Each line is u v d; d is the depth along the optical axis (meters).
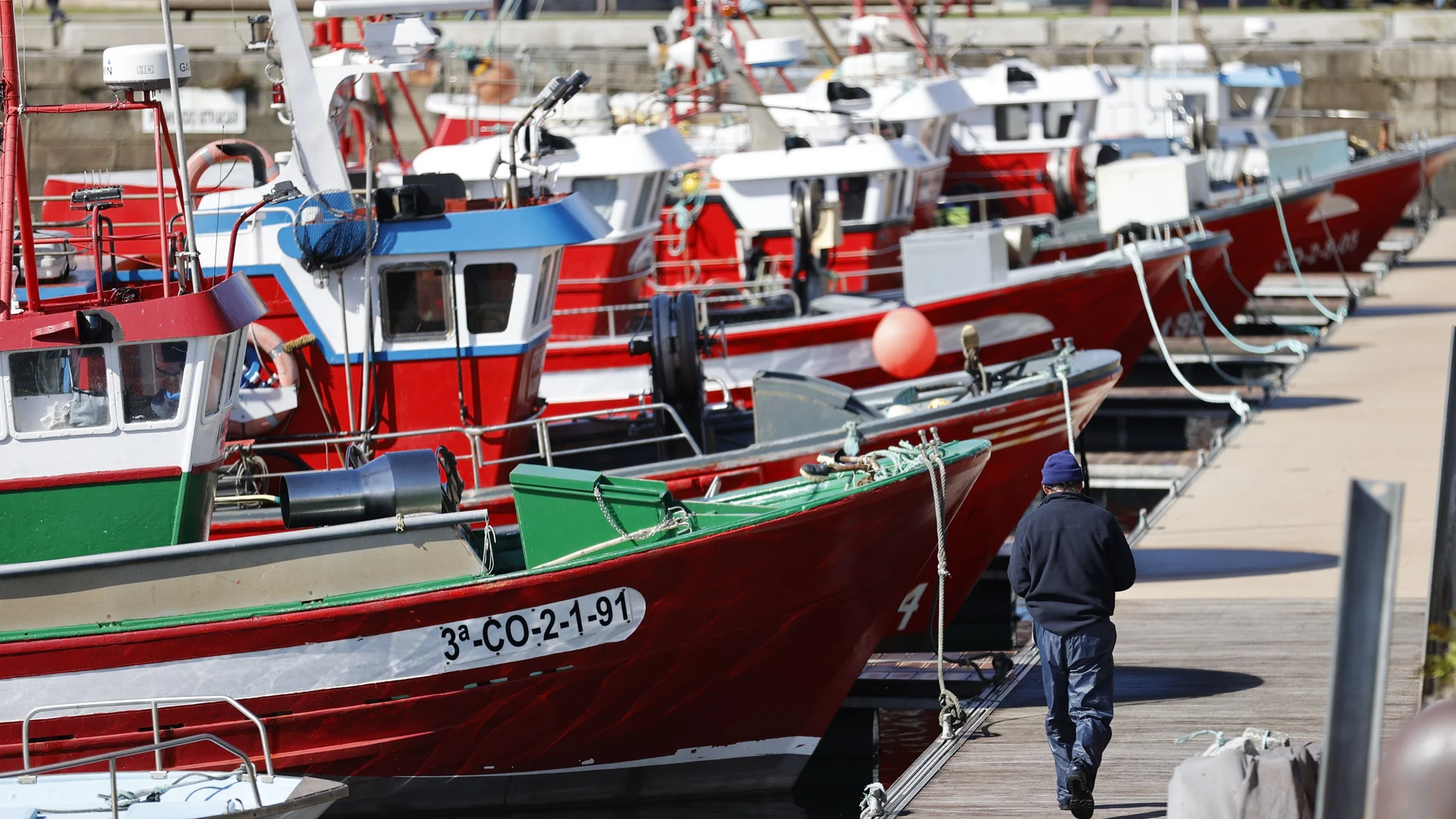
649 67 65.88
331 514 17.42
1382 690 9.24
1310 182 49.12
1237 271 44.16
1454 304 48.66
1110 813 14.35
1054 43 69.50
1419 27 70.81
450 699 17.28
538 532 17.45
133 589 16.69
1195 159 41.19
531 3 75.75
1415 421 33.06
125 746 16.84
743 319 33.16
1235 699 17.69
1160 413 37.94
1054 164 47.03
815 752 20.52
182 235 21.86
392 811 17.92
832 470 18.09
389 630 16.94
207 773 15.63
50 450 16.95
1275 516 26.62
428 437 23.23
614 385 30.27
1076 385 23.70
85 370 16.91
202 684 16.78
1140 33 69.69
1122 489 32.59
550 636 17.27
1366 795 9.27
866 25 47.53
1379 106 70.19
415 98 63.53
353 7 23.89
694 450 23.30
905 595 18.94
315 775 17.36
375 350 22.97
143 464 17.16
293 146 23.16
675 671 17.89
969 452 18.59
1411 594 21.66
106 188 19.72
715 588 17.48
